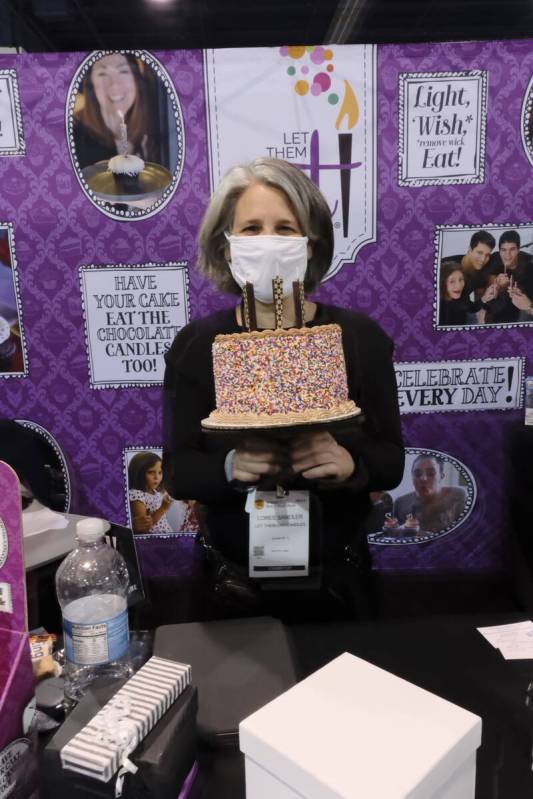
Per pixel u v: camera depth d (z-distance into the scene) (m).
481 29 3.61
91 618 0.95
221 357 1.17
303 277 1.35
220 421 1.12
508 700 0.97
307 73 1.66
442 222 1.75
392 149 1.71
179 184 1.72
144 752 0.73
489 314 1.80
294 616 1.32
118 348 1.82
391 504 1.93
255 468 1.23
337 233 1.76
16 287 1.77
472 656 1.09
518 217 1.75
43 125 1.67
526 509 1.79
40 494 1.78
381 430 1.41
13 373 1.82
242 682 0.99
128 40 3.50
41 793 0.75
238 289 1.49
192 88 1.67
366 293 1.80
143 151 1.70
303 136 1.70
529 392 1.83
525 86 1.67
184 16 3.29
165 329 1.81
